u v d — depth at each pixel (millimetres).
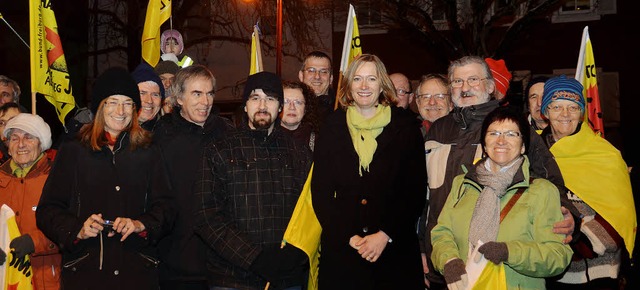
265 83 4434
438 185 4660
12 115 6004
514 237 3881
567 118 4762
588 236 4617
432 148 4816
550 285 4859
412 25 17828
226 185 4363
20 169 4922
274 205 4383
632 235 4664
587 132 4809
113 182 4305
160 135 4918
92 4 20656
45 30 5637
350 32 5977
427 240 4652
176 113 4980
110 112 4336
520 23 17359
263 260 4250
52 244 4777
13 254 4633
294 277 4406
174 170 4789
